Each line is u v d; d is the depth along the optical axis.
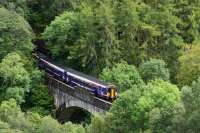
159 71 177.88
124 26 192.12
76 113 188.25
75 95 182.50
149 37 193.75
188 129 114.69
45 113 182.88
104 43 188.75
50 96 189.88
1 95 177.50
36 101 185.25
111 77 177.38
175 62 193.88
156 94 139.50
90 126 137.38
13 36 188.50
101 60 189.00
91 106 177.25
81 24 192.38
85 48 189.12
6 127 126.75
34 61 194.50
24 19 199.62
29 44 191.25
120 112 139.38
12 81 177.38
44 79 193.12
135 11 192.62
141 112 137.62
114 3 196.62
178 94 143.88
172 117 121.12
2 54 187.12
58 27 194.88
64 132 131.25
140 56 191.62
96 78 185.00
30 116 148.12
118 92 172.75
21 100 175.75
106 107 171.12
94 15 191.12
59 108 188.12
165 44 195.50
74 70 190.12
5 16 188.38
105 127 136.38
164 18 195.38
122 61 186.62
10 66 178.50
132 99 140.62
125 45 193.25
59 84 187.75
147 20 195.50
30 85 184.12
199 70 172.75
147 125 134.88
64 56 198.75
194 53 175.25
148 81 175.00
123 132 136.75
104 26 188.38
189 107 117.25
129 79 174.25
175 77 186.00
